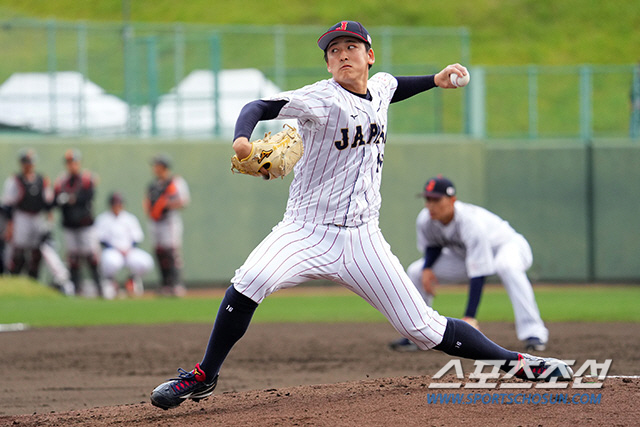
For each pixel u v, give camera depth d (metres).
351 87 13.44
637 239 60.22
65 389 19.08
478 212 25.58
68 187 47.84
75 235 48.09
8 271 48.16
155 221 49.38
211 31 58.59
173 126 58.38
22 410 16.52
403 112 61.41
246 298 13.41
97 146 55.66
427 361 23.05
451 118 63.81
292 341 27.64
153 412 14.73
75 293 48.62
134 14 100.62
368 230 13.73
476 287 23.19
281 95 12.89
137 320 34.31
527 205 60.47
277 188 58.06
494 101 63.91
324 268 13.58
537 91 64.06
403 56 61.97
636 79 62.91
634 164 60.22
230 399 15.39
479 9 100.25
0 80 55.78
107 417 14.57
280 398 15.10
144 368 22.25
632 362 21.91
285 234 13.55
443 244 24.42
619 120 62.81
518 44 95.38
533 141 60.56
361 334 29.61
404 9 100.19
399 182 59.16
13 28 56.22
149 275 55.75
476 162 60.00
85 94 56.84
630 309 38.53
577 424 12.36
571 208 60.47
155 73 58.00
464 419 12.76
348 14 98.75
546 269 60.47
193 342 27.36
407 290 14.03
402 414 13.12
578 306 40.34
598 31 97.31
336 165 13.32
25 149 54.34
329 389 15.78
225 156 57.44
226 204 57.44
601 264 60.41
